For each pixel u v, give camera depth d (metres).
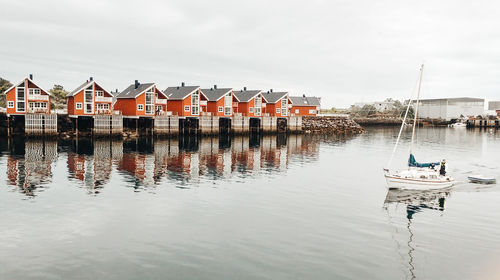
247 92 106.06
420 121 173.25
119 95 88.25
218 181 39.44
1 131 74.56
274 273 18.56
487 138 107.06
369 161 57.03
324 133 118.44
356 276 18.47
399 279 18.28
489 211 29.73
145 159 52.66
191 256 20.38
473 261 20.39
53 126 72.06
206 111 96.12
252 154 61.28
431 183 36.97
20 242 21.86
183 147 68.31
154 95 84.88
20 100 71.56
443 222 26.80
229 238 23.03
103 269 18.73
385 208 30.16
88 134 81.25
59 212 27.48
